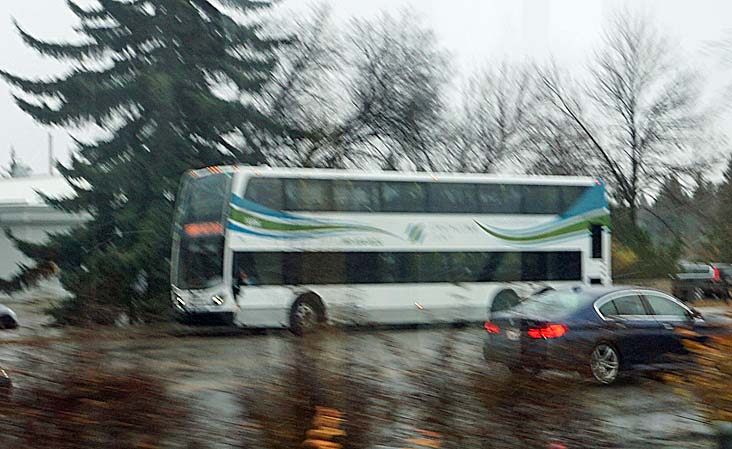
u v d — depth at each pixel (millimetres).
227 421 5164
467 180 23734
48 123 30016
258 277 20750
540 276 24062
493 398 5500
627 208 38438
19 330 6098
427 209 23078
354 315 6312
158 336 6832
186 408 5168
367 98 37875
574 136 41156
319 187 21797
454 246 23234
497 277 23531
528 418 5527
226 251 20672
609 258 25047
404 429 5332
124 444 4969
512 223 24031
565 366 6164
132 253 26297
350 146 36969
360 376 5445
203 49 30453
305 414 5219
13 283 25188
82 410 5027
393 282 22312
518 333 7246
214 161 29953
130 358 5590
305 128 32531
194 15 30469
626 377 10234
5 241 36562
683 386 6594
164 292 22000
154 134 29297
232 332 16328
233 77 31312
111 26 30547
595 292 12695
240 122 30562
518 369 5754
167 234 27406
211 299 20516
